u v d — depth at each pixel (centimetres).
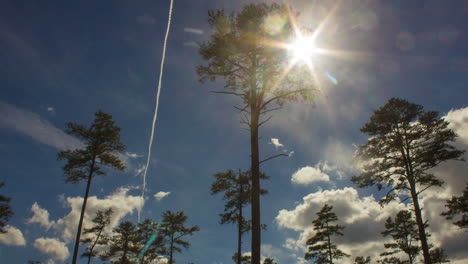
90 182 1953
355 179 1841
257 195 791
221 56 938
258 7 936
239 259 2067
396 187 1700
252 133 869
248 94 927
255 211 772
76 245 1764
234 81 1012
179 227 2941
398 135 1747
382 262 2864
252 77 930
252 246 734
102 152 1998
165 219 2975
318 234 3153
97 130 2000
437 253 2375
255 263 705
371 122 1877
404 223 2859
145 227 3083
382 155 1802
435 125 1733
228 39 890
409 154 1758
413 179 1658
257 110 896
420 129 1767
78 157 1927
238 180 2159
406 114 1792
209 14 955
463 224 2189
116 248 2969
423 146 1731
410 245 2734
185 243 2903
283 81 983
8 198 2614
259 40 898
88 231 2950
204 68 974
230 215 2170
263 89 918
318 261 3053
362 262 3191
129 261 2991
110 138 1995
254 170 816
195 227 2930
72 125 1930
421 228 1572
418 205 1612
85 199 1911
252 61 944
